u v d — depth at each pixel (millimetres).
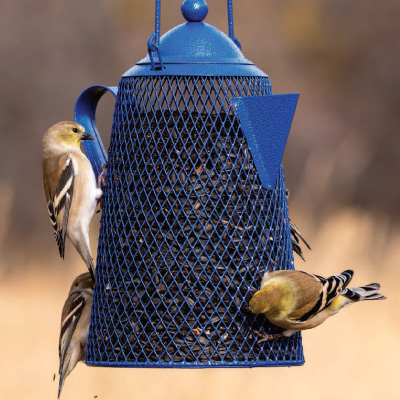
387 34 33781
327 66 33531
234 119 11062
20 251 25609
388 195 29812
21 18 32125
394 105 32969
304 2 33719
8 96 31297
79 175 13391
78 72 31922
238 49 11445
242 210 11039
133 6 32312
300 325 10875
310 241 23000
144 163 11086
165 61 11016
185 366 10688
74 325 13086
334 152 30797
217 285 10867
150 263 10922
